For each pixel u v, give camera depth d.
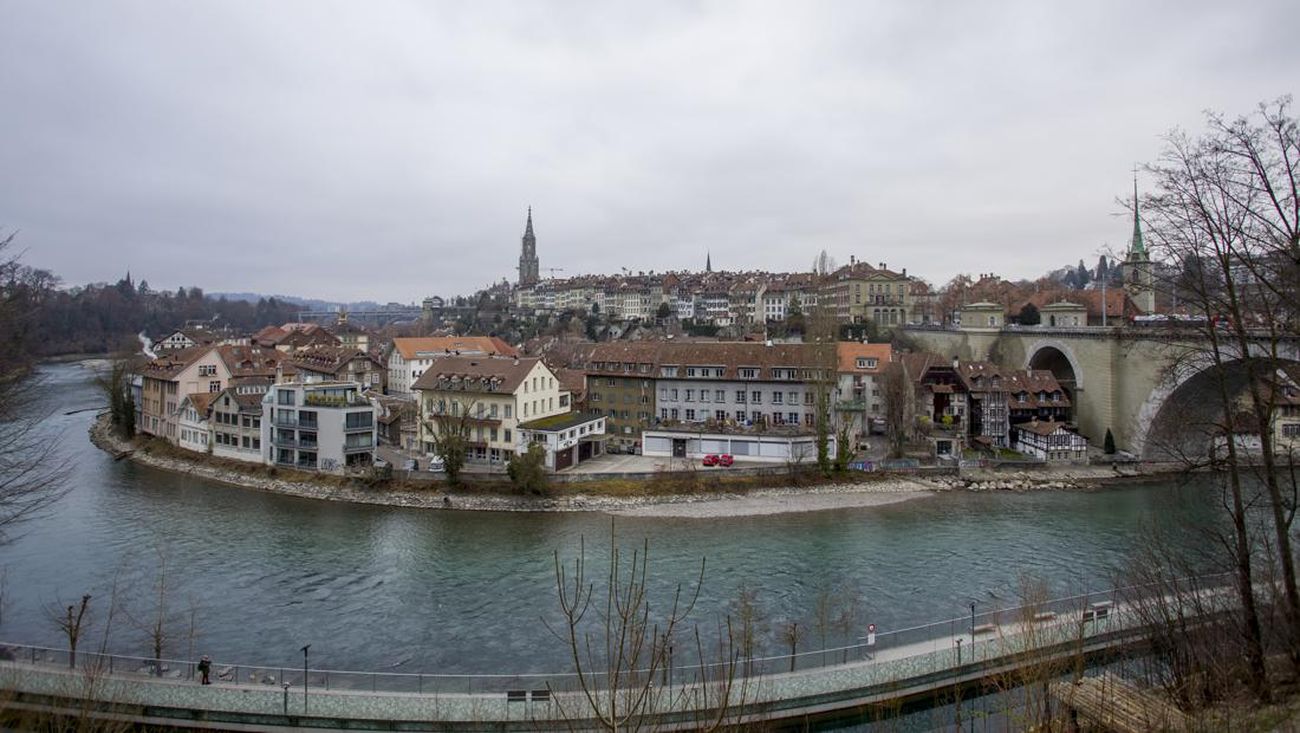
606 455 87.81
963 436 93.12
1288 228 23.73
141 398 106.81
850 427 89.88
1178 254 27.14
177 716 32.19
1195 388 74.62
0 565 51.94
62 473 61.59
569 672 36.53
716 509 69.94
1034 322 138.88
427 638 41.28
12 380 44.06
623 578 50.62
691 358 95.56
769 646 38.84
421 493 72.56
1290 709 22.39
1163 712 22.56
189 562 53.66
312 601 46.69
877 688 33.91
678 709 29.48
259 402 85.44
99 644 39.41
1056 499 74.19
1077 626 34.34
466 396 84.25
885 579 50.19
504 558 55.28
